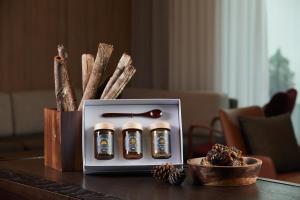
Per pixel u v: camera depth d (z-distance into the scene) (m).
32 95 5.54
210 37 6.01
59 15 6.21
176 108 1.83
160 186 1.63
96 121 1.81
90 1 6.43
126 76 1.89
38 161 2.09
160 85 6.52
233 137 4.21
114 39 6.62
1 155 3.47
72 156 1.86
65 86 1.90
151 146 1.79
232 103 5.61
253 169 1.62
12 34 5.91
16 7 5.92
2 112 5.32
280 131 4.24
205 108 5.54
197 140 5.20
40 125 5.55
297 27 5.57
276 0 5.70
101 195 1.52
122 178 1.75
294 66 5.61
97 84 1.93
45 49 6.12
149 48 6.62
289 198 1.47
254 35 5.70
